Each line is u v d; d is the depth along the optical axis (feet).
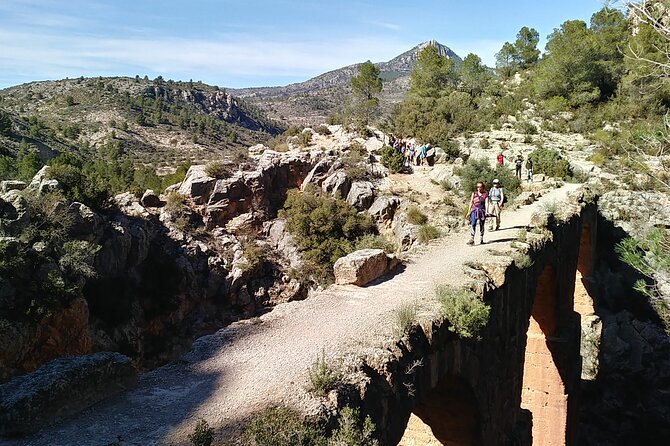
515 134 179.73
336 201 135.03
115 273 101.55
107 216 108.06
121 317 97.86
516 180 119.24
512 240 62.18
